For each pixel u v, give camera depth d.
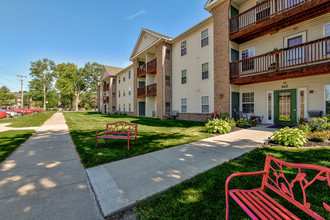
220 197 2.44
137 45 19.77
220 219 1.99
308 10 7.48
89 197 2.51
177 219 2.01
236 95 11.02
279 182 2.85
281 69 8.91
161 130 8.80
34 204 2.31
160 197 2.46
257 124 9.45
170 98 15.95
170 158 4.17
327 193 2.49
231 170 3.34
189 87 14.05
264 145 5.16
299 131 5.15
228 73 10.43
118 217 2.09
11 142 5.96
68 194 2.58
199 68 13.12
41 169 3.58
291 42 8.98
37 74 57.72
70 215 2.09
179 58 15.13
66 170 3.53
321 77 7.91
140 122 13.11
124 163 3.88
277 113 9.55
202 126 9.71
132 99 23.31
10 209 2.19
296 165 1.64
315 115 7.58
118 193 2.56
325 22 7.80
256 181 2.86
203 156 4.27
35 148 5.29
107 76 30.83
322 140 5.23
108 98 31.47
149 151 4.83
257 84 10.38
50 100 63.66
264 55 8.65
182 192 2.58
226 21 10.53
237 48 11.22
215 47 11.27
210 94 12.24
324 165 3.41
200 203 2.30
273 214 1.59
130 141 6.14
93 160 4.10
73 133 8.04
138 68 19.84
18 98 73.81
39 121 14.77
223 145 5.29
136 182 2.93
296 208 2.19
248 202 1.73
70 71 48.38
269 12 9.62
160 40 15.17
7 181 3.01
